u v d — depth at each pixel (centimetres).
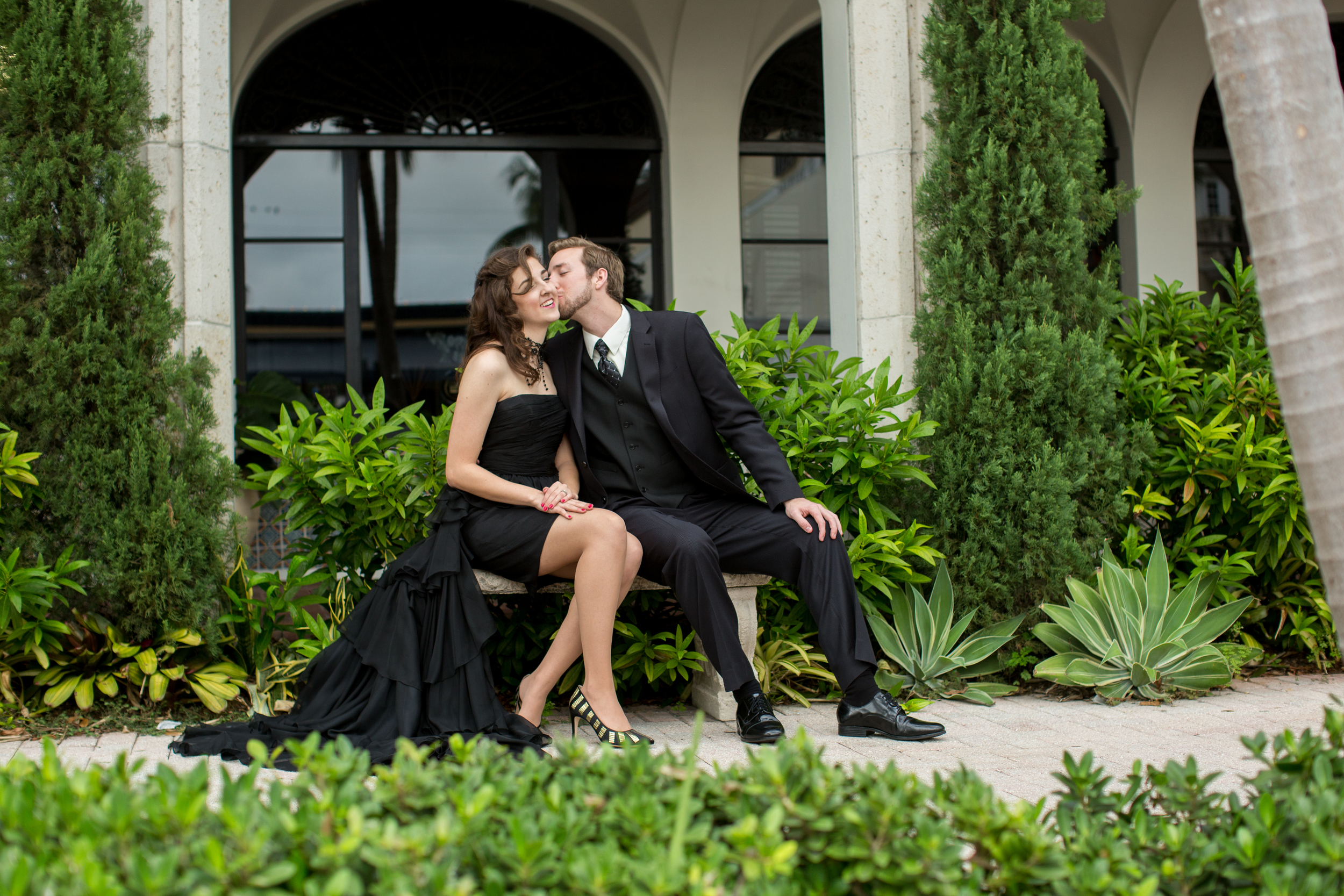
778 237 842
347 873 118
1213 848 145
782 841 141
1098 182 438
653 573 324
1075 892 133
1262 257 181
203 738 300
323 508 373
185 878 117
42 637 340
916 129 444
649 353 346
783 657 395
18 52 362
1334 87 179
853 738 315
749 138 839
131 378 364
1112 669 385
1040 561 406
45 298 362
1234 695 393
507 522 312
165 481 362
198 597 361
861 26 441
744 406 348
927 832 139
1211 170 899
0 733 323
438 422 370
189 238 385
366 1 786
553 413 333
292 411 753
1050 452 407
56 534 361
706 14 780
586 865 124
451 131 805
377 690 296
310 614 387
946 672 396
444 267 818
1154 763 279
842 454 395
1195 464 432
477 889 132
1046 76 421
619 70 827
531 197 827
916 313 440
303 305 800
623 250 827
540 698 312
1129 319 500
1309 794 160
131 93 376
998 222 426
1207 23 186
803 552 324
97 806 136
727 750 302
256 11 740
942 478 417
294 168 795
